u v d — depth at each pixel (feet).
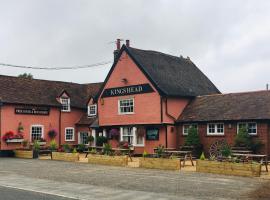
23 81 133.28
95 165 86.84
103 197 47.80
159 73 113.70
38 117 128.88
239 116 95.30
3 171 77.66
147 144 110.52
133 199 46.44
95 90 147.23
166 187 55.26
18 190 53.16
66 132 136.77
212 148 99.55
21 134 123.24
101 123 122.72
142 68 111.55
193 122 104.53
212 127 100.83
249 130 94.12
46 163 93.09
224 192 50.62
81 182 61.36
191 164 85.71
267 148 90.27
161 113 106.73
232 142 96.32
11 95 123.85
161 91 106.93
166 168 77.05
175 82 114.83
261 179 61.87
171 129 107.86
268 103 95.35
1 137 119.14
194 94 115.55
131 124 114.21
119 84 118.21
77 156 97.40
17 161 99.96
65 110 137.28
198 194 49.57
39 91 134.10
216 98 108.88
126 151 102.53
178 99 111.24
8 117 121.39
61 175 70.18
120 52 118.11
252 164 65.26
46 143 129.49
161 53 124.67
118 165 85.81
